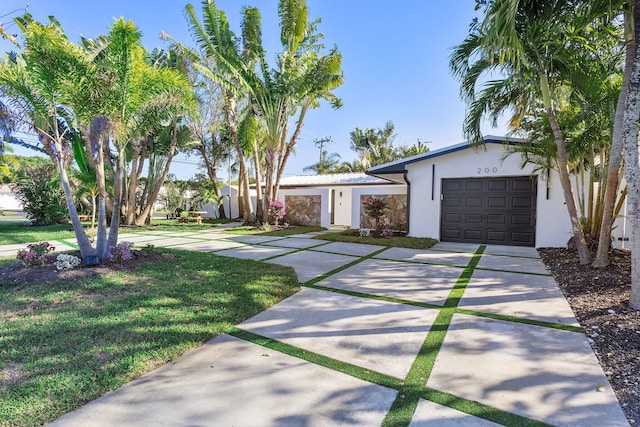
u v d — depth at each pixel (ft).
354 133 100.42
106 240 20.49
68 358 8.62
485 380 7.91
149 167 54.19
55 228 43.11
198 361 8.79
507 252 26.68
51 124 18.90
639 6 12.32
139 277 17.04
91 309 12.28
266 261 22.88
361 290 15.72
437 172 33.83
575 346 9.66
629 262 19.31
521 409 6.82
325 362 8.77
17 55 18.54
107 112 18.35
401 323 11.55
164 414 6.62
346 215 59.98
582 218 24.23
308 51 42.55
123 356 8.79
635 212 12.17
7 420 6.30
